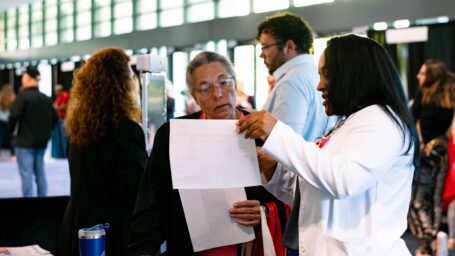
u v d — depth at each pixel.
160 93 2.49
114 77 2.29
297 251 1.55
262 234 1.72
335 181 1.31
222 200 1.73
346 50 1.45
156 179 1.74
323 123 2.57
